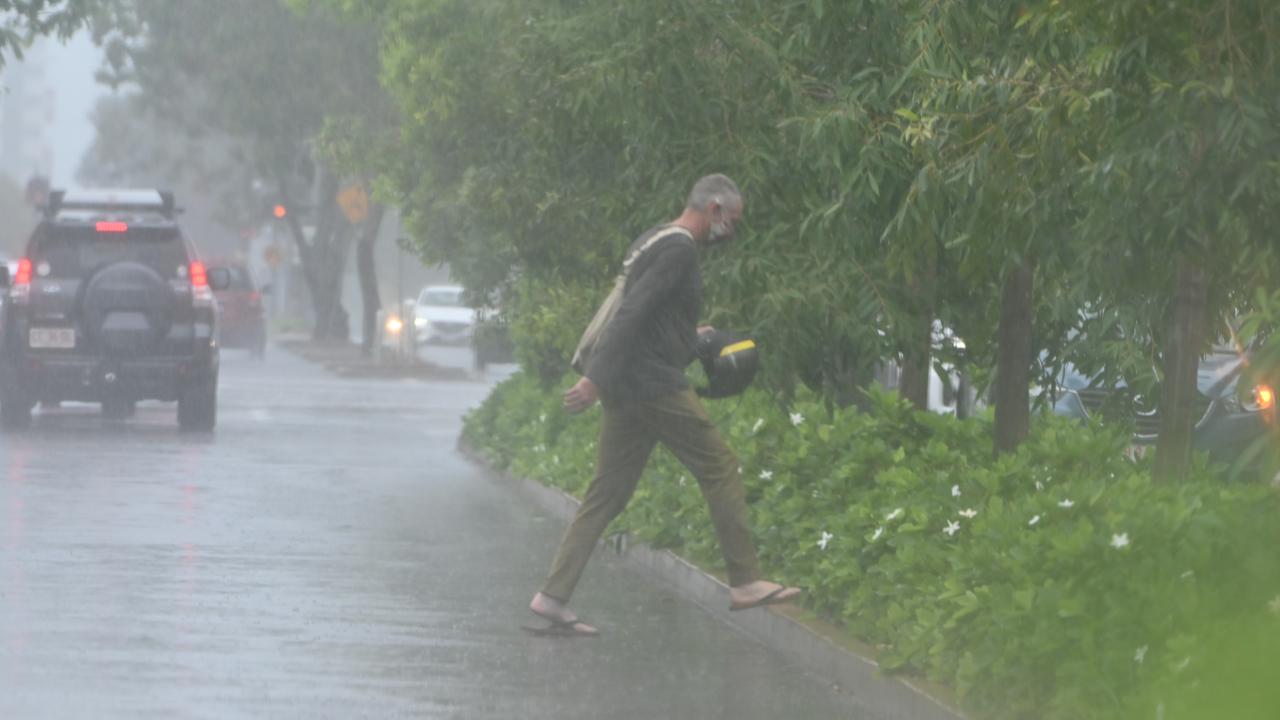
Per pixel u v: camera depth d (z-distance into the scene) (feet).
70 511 127.95
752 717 69.77
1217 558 59.57
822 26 90.99
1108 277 72.49
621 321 83.61
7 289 208.64
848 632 80.48
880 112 86.43
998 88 71.72
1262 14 60.80
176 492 143.74
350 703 69.21
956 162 73.72
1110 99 66.74
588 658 81.15
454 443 210.18
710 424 85.05
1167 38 62.18
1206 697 49.88
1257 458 54.03
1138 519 61.82
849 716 70.28
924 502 78.95
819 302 94.94
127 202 211.00
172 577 99.40
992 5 75.46
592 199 127.95
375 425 234.79
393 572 105.50
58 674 71.97
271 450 188.75
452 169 177.58
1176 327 76.59
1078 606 59.62
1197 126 61.16
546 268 152.76
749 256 97.04
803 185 97.91
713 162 99.55
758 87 98.17
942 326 108.58
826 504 88.02
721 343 90.17
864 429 98.27
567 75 103.40
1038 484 79.51
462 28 152.87
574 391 84.28
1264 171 60.75
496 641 84.48
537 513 140.77
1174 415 76.69
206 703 67.92
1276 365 52.80
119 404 246.27
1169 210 63.05
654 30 96.68
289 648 80.02
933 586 71.46
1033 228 74.74
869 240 85.76
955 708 65.10
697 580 100.58
